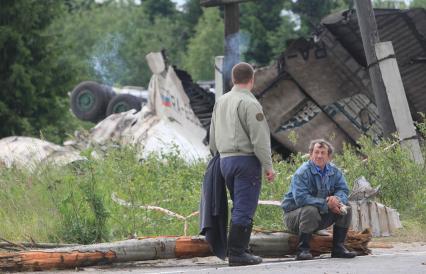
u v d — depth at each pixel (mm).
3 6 83750
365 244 24141
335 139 52219
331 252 23953
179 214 30375
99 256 22031
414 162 37188
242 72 22828
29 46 85750
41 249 22906
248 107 22328
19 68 82125
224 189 22828
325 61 51719
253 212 22500
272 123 52000
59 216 28641
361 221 30359
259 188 22641
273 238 23672
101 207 27625
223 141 22594
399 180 34906
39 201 31641
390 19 50375
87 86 82438
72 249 21922
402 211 33906
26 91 83438
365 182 31562
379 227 30469
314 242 23969
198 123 57719
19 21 84438
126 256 22297
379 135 51750
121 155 36062
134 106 80312
